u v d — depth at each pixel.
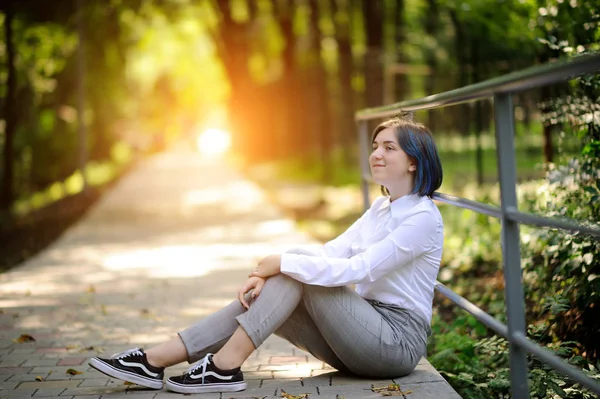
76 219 15.71
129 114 37.88
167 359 3.79
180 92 68.88
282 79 34.78
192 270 8.71
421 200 3.75
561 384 3.96
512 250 2.95
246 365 4.48
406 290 3.75
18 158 20.08
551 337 4.55
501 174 2.93
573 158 4.71
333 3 21.80
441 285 4.05
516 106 7.78
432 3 13.93
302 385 3.88
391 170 3.76
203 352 3.80
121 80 28.83
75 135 22.69
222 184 25.27
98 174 30.91
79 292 7.38
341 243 4.06
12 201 16.61
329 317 3.64
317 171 28.36
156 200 19.33
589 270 4.29
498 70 9.90
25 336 5.36
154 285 7.74
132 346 5.19
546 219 2.68
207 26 34.91
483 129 12.96
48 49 20.19
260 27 32.66
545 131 6.33
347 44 22.11
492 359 4.65
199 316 6.20
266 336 3.72
